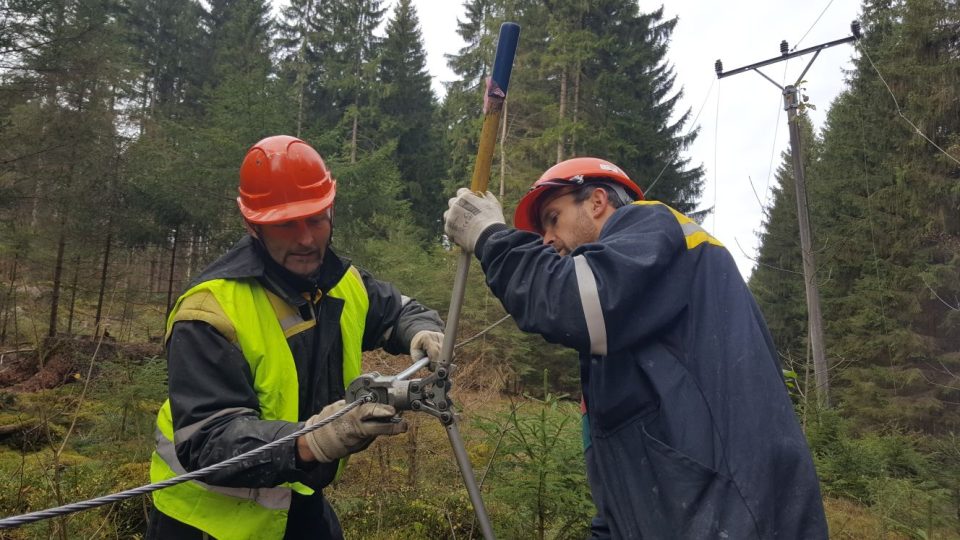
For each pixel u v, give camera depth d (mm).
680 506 1469
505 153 20672
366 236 13922
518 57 21516
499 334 13180
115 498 1385
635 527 1556
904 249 16188
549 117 21156
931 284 15180
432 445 5332
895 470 7566
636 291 1517
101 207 11875
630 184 1978
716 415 1514
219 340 1872
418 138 30203
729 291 1624
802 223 11000
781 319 22812
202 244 13289
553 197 1966
